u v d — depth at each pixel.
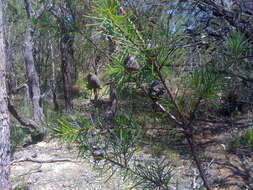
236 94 1.19
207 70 0.81
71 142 0.85
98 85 0.87
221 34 1.50
